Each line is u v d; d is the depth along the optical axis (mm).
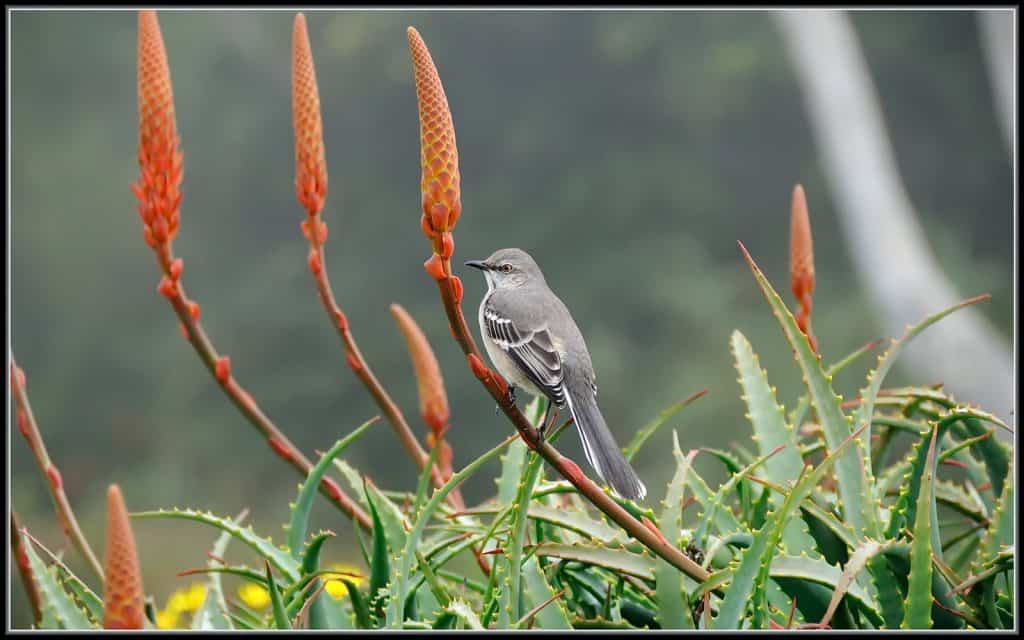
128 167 35469
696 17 30812
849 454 3826
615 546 3541
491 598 3514
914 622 3246
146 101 4066
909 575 3318
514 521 3453
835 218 30656
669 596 3398
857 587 3574
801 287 4680
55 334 33625
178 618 4336
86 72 36031
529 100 32531
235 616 4055
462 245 31969
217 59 35000
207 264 34062
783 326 3938
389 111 33656
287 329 31047
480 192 32250
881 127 24062
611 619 3646
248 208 34844
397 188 33188
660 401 25969
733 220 31359
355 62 32938
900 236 22125
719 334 27672
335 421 29891
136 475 29906
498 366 5922
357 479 4266
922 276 21781
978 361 20438
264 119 34812
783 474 4043
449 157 3316
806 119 30938
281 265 31859
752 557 3260
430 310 30422
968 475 4379
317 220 4398
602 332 28859
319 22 34344
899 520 3756
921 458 3766
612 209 31172
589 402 5605
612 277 30109
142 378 32531
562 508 4035
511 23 31797
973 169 30391
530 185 32312
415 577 3686
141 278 34031
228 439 29906
